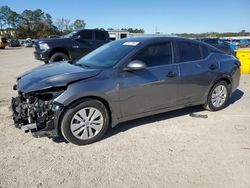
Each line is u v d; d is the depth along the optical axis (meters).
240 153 3.70
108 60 4.34
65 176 3.15
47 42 10.99
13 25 103.12
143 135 4.29
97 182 3.04
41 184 2.99
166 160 3.51
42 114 3.78
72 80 3.75
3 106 5.80
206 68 5.11
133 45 4.44
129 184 3.00
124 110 4.20
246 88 8.12
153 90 4.41
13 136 4.21
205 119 5.05
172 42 4.77
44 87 3.65
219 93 5.51
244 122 4.91
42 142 4.02
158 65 4.50
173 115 5.25
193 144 3.97
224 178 3.11
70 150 3.79
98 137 4.04
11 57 21.50
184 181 3.05
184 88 4.83
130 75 4.15
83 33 11.77
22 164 3.40
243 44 51.88
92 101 3.87
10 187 2.93
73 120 3.80
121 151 3.75
